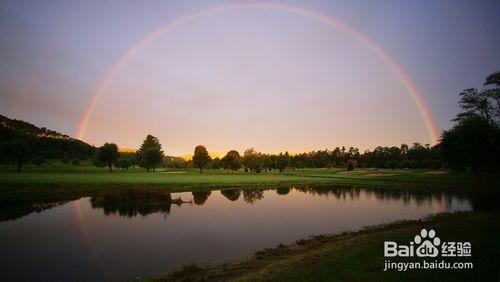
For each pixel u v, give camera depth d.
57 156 185.25
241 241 22.81
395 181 78.44
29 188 48.72
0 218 32.41
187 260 18.50
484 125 39.81
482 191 45.69
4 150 88.56
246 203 44.50
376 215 33.44
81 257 19.36
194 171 143.00
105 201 42.94
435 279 11.55
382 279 11.77
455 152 41.59
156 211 37.25
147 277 15.83
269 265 14.88
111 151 114.81
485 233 17.72
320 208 39.19
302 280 11.93
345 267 13.27
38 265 17.84
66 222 30.42
